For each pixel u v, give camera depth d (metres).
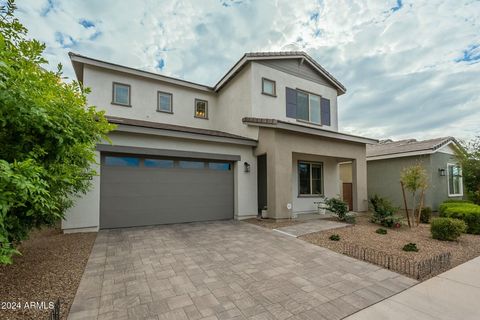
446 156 12.55
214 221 8.60
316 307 2.97
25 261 4.29
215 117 12.51
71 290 3.33
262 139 9.08
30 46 2.91
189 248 5.38
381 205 8.62
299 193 10.88
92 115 3.73
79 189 5.24
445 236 6.25
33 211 2.79
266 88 10.38
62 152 3.21
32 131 2.88
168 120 11.20
